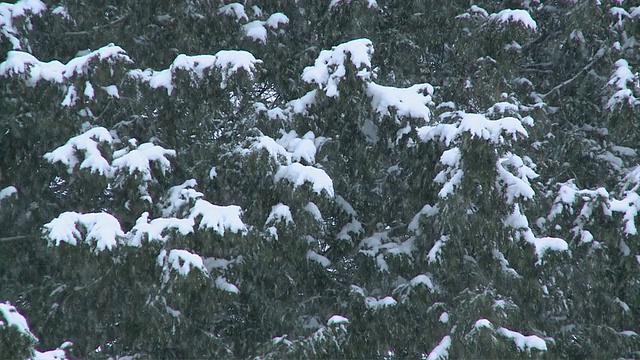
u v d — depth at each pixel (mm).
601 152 45844
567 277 40312
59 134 37125
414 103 37344
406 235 42656
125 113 39094
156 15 43438
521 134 34031
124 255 31750
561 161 46000
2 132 37594
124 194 34469
